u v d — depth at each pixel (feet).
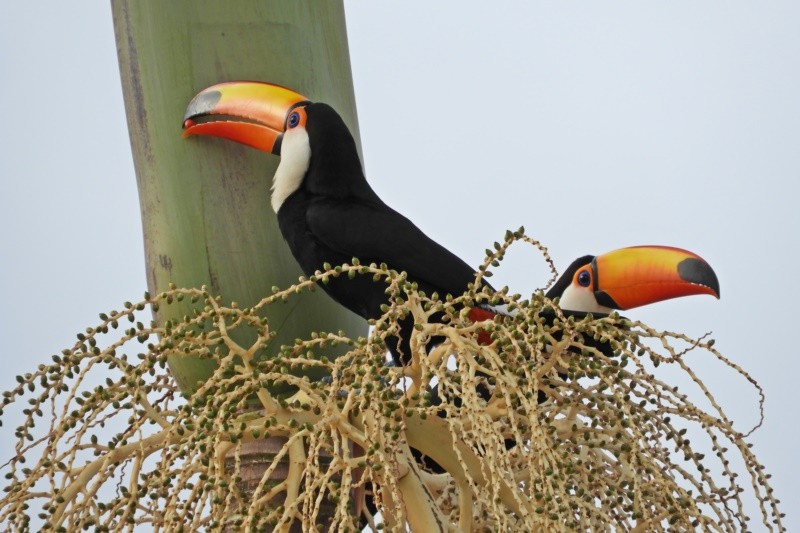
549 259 27.04
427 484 28.30
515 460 24.76
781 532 22.99
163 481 22.48
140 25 32.01
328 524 26.71
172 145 31.22
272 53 33.14
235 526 23.48
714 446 23.57
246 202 31.09
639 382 24.07
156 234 30.66
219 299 25.14
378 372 22.75
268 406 24.73
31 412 23.56
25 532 22.97
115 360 24.32
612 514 24.31
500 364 22.65
